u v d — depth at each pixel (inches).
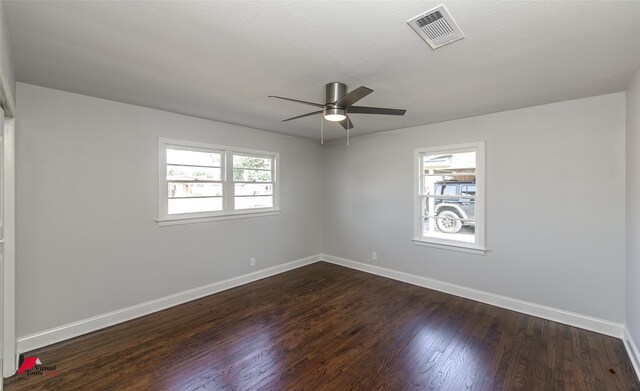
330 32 66.6
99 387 80.5
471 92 106.5
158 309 131.3
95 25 64.1
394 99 114.8
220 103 121.2
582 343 102.6
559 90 104.7
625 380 83.1
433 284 157.6
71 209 108.4
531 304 126.0
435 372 87.0
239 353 96.9
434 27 64.3
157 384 81.7
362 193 190.5
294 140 195.2
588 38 68.9
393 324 117.2
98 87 102.5
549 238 121.6
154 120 129.7
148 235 128.6
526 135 126.3
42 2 55.4
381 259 181.2
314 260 211.3
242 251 165.6
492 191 135.9
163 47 74.4
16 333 96.4
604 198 109.7
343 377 84.7
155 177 130.5
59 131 105.4
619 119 106.4
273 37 69.1
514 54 77.2
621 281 106.7
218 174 155.9
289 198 192.4
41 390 79.4
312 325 116.4
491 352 97.3
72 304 108.7
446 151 151.4
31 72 89.6
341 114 94.4
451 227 153.3
